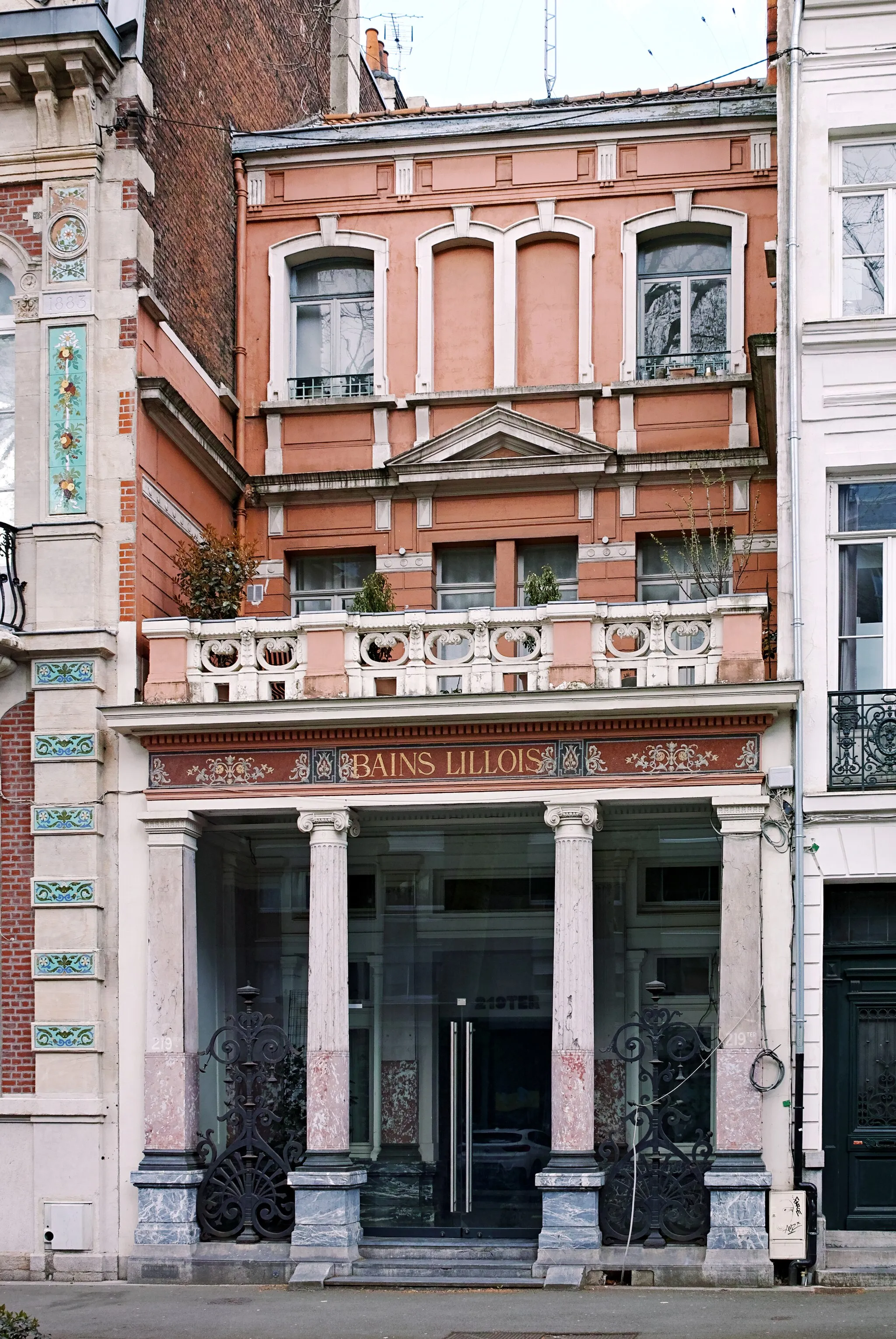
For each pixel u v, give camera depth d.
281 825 19.45
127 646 18.34
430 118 21.83
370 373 22.03
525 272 21.67
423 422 21.42
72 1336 14.31
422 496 21.31
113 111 19.05
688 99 21.27
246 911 19.97
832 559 17.64
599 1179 16.86
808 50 18.17
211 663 18.50
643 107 21.38
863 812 17.00
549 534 21.06
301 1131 18.95
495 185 21.66
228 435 21.70
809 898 17.00
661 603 17.61
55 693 18.30
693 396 20.97
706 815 18.66
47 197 18.88
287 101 25.14
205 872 19.66
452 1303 15.71
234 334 22.00
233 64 22.55
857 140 18.12
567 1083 17.16
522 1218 18.56
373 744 17.91
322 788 17.95
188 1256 17.31
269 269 22.12
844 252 18.08
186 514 20.16
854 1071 17.16
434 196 21.80
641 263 21.58
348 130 21.98
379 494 21.41
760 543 20.62
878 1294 15.79
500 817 19.02
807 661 17.33
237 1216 17.70
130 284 18.78
